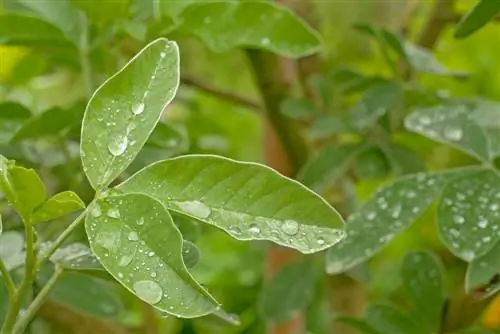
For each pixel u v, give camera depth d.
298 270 0.58
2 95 0.70
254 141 0.89
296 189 0.38
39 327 0.57
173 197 0.38
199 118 0.72
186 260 0.41
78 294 0.54
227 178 0.38
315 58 0.67
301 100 0.60
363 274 0.60
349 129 0.55
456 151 0.60
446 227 0.44
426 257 0.50
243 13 0.49
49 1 0.53
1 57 0.63
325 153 0.55
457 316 0.50
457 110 0.49
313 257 0.59
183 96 0.75
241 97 0.68
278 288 0.58
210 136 0.72
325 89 0.59
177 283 0.37
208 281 0.77
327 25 0.72
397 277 0.70
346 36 0.73
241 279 0.79
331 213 0.38
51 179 0.54
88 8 0.50
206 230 0.56
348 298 0.63
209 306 0.37
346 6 0.72
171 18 0.49
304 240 0.38
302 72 0.67
